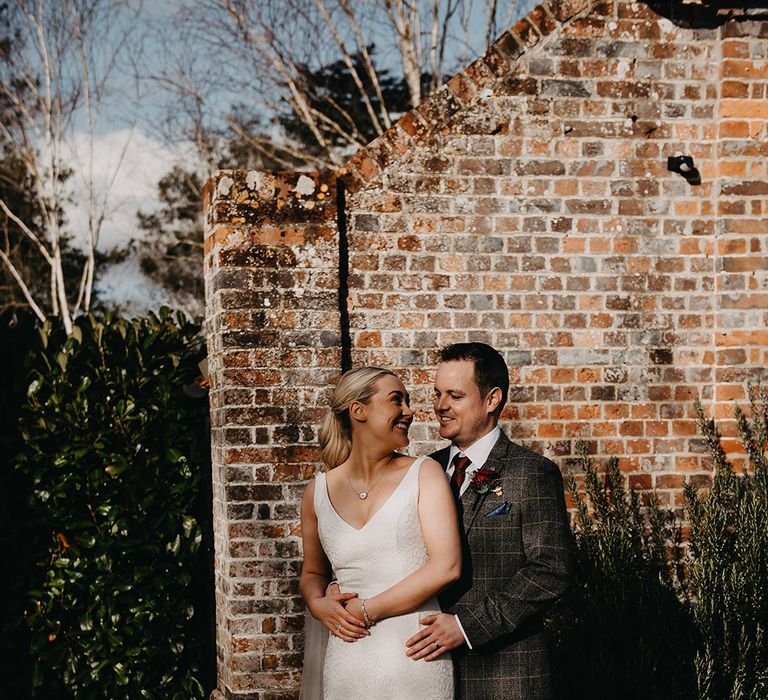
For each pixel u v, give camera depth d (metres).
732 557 4.42
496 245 4.68
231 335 4.41
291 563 4.41
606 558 4.28
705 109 4.81
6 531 4.96
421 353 4.62
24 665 5.01
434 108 4.69
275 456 4.42
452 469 3.26
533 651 3.00
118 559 5.05
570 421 4.70
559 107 4.73
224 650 4.55
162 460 5.16
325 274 4.48
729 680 4.01
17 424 4.98
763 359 4.75
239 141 17.34
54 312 14.92
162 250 21.92
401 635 2.83
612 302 4.73
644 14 4.78
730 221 4.75
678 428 4.75
